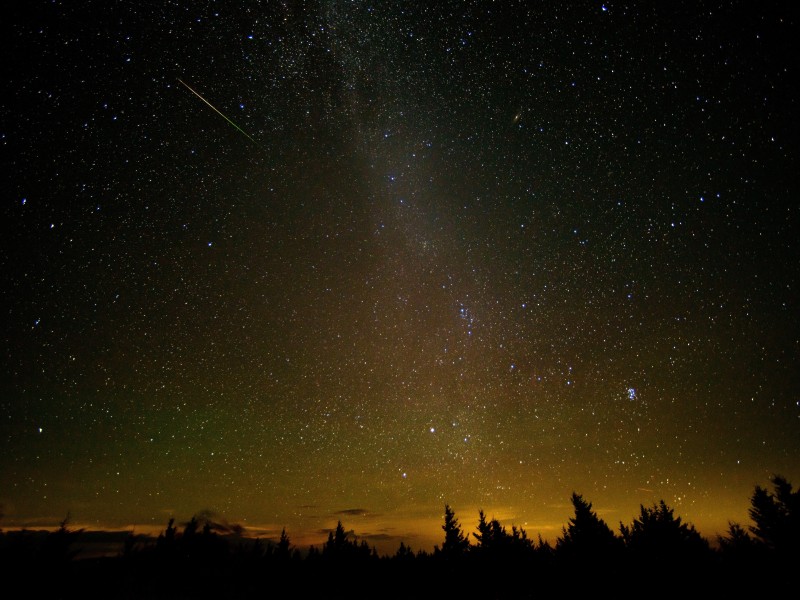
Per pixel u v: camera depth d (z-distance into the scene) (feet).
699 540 32.07
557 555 37.58
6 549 26.99
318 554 55.01
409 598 43.27
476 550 43.68
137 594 32.48
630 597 31.53
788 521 29.48
